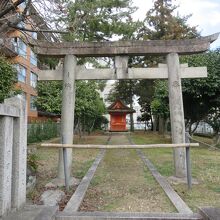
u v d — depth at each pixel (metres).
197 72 7.48
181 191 6.06
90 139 23.41
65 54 7.48
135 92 36.69
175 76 7.41
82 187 6.38
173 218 4.30
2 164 3.78
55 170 8.55
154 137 25.78
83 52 7.45
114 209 4.96
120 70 7.51
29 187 6.02
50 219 3.98
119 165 9.72
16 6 5.89
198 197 5.62
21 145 4.35
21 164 4.35
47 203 5.27
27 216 3.92
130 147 6.24
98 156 12.05
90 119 26.94
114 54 7.49
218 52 14.70
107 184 6.82
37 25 6.14
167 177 7.45
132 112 38.84
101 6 14.09
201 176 7.55
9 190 3.96
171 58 7.45
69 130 7.32
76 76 7.57
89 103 19.67
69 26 6.98
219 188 6.29
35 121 21.48
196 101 15.46
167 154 12.61
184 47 7.42
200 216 4.35
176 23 27.78
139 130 43.06
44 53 7.45
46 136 22.22
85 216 4.38
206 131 28.45
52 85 19.58
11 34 7.93
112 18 16.56
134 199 5.56
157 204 5.21
